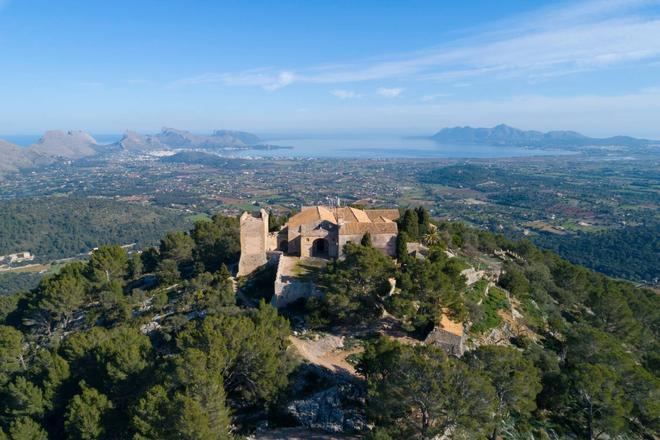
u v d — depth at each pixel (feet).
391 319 250.57
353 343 232.53
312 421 183.52
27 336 318.24
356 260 243.60
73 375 201.98
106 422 167.84
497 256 419.95
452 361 164.45
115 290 338.13
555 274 412.57
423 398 154.30
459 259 338.13
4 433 174.09
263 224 326.03
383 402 159.74
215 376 164.96
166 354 241.14
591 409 188.75
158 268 399.03
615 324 305.12
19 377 191.01
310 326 240.53
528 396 175.22
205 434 139.13
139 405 153.58
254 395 187.32
